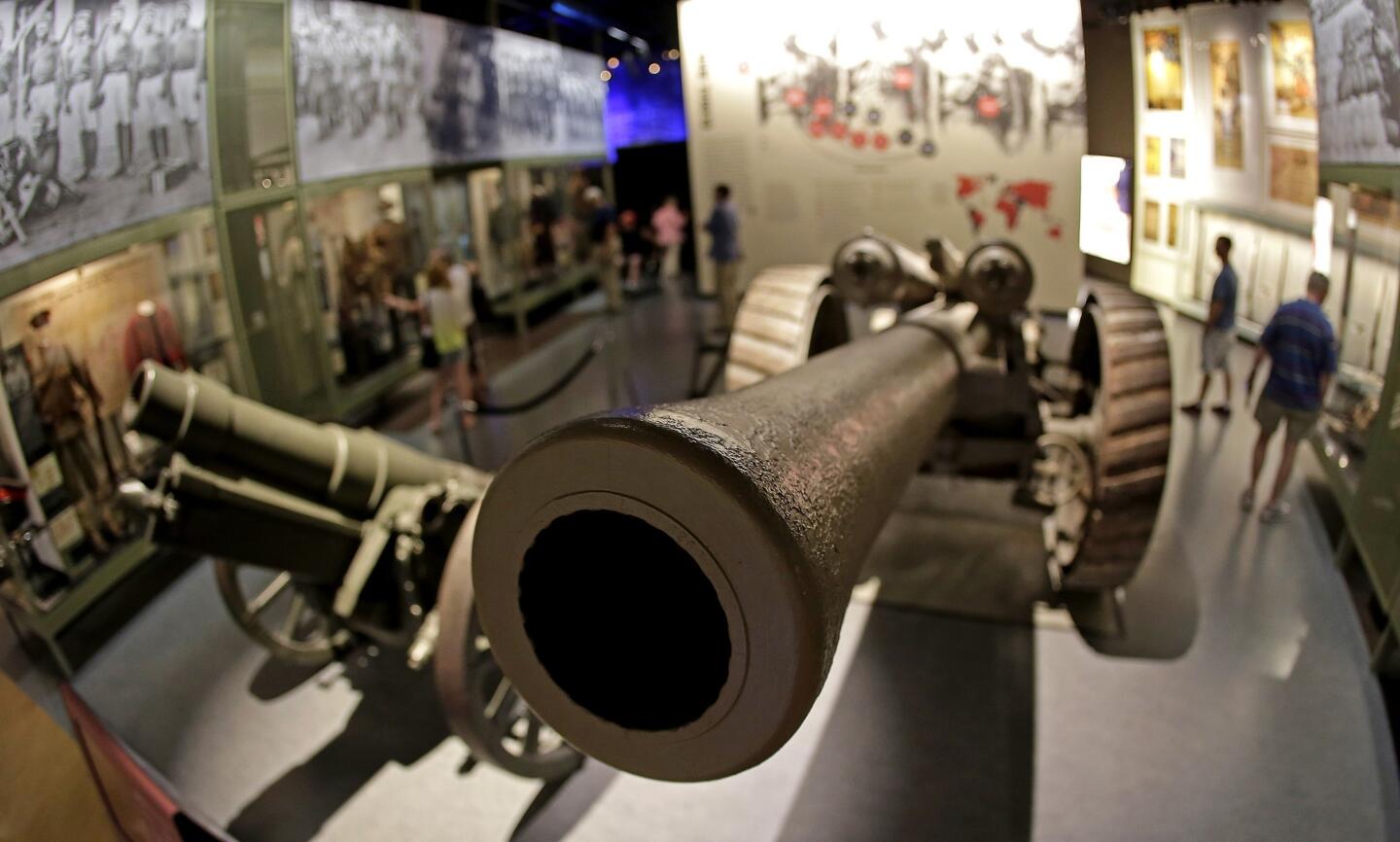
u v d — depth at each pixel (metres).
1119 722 2.63
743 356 3.71
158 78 3.24
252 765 2.93
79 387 3.00
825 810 2.53
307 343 4.62
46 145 2.71
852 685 3.02
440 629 2.44
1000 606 3.40
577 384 5.16
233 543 2.88
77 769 2.12
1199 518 2.94
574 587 1.05
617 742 1.04
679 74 6.28
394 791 2.80
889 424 1.60
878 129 4.05
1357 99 1.84
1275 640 2.59
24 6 2.43
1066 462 3.66
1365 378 2.17
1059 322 3.94
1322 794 2.18
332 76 4.35
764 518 0.86
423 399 5.27
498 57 5.54
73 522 2.97
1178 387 3.02
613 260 5.94
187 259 3.65
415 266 5.30
